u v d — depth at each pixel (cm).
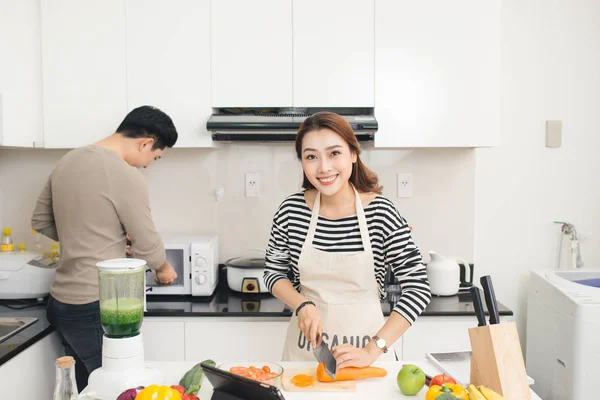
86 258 187
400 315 152
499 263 271
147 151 204
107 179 185
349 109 245
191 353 221
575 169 269
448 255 267
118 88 231
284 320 220
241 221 267
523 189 269
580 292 218
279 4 228
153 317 221
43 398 192
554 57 265
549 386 229
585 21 263
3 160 263
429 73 229
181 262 237
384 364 146
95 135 232
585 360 209
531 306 245
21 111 225
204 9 228
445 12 227
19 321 200
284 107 236
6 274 220
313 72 229
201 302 233
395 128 230
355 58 228
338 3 227
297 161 264
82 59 230
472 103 229
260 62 229
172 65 230
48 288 223
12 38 219
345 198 168
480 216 270
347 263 167
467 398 112
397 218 166
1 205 265
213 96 231
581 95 266
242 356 221
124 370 121
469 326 220
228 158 265
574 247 266
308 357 172
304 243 170
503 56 265
